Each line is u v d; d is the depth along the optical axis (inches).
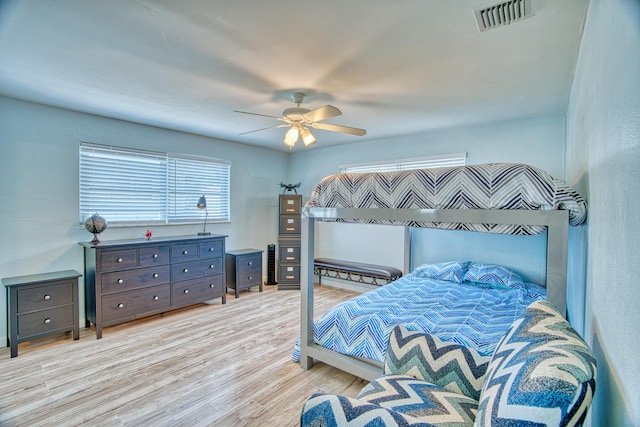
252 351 112.8
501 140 146.1
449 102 117.7
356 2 59.6
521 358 38.0
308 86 102.3
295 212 202.2
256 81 98.3
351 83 99.7
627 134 33.3
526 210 62.7
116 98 115.4
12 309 107.5
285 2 59.8
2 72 93.1
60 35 72.5
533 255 138.0
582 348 36.3
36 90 107.9
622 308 35.3
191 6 61.4
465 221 68.8
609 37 42.1
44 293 114.3
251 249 204.4
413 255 173.6
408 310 98.5
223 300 169.9
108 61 85.5
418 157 171.2
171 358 107.2
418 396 54.9
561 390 30.1
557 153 132.7
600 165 49.3
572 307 95.0
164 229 165.9
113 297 129.3
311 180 221.3
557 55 79.7
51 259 129.0
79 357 107.3
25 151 122.3
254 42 75.1
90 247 125.3
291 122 109.5
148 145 157.3
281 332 129.9
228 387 90.6
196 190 179.6
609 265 42.5
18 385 90.5
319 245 217.8
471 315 93.7
